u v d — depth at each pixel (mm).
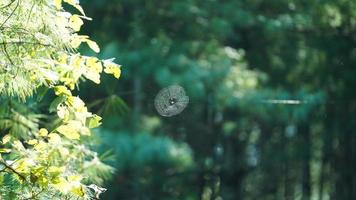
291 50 19000
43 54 5227
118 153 14898
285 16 17516
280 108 16562
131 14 16812
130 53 15625
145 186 17219
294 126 21016
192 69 15648
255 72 17406
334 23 18422
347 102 19891
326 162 22141
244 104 16250
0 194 5309
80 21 5180
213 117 19141
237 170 20156
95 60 5219
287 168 22109
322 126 21250
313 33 19047
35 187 5332
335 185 22344
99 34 16375
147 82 16281
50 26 5090
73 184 5188
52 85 5340
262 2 17984
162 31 16719
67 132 5352
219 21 16516
